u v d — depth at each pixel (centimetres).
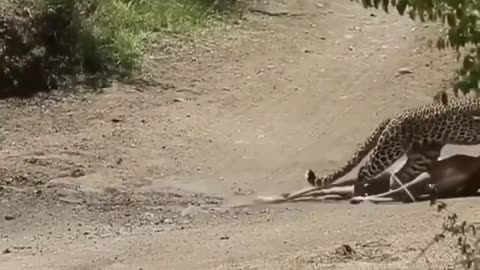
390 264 2245
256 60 5331
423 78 5025
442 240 2397
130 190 3688
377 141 3512
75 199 3562
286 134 4394
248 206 3428
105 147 4169
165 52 5284
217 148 4203
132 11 5534
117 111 4606
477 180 3366
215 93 4881
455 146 3594
